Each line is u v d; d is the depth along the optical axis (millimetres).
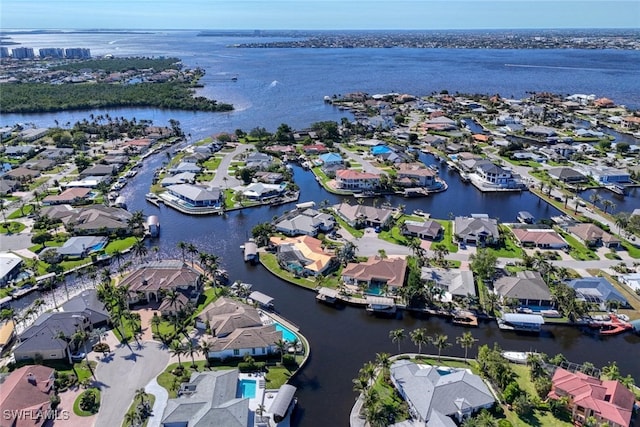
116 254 129250
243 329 96125
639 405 80438
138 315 104000
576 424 77188
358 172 196375
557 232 148500
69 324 96625
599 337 101750
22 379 80250
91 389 83250
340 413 81062
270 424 77250
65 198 173875
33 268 125688
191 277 115875
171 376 87250
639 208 170875
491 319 106812
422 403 78375
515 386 81250
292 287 120562
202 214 166750
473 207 175625
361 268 121312
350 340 100625
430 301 110562
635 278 117625
